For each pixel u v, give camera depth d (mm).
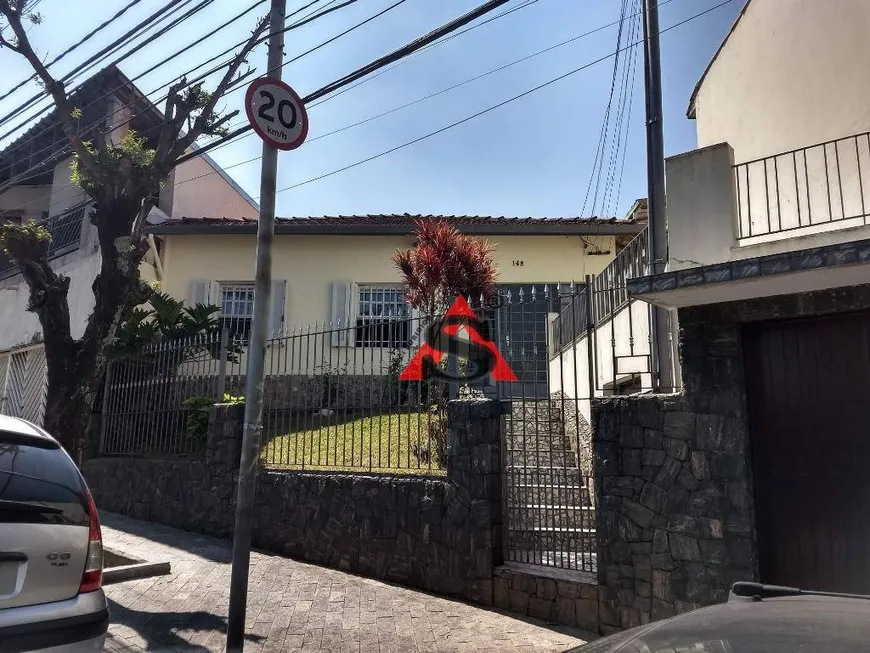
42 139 14492
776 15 7375
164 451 9312
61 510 3852
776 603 2127
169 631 5039
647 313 6969
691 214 5473
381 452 7613
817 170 6488
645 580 5055
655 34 6598
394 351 7535
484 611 5668
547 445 7047
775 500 4746
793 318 4777
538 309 7137
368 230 13031
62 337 6824
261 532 7727
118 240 6953
